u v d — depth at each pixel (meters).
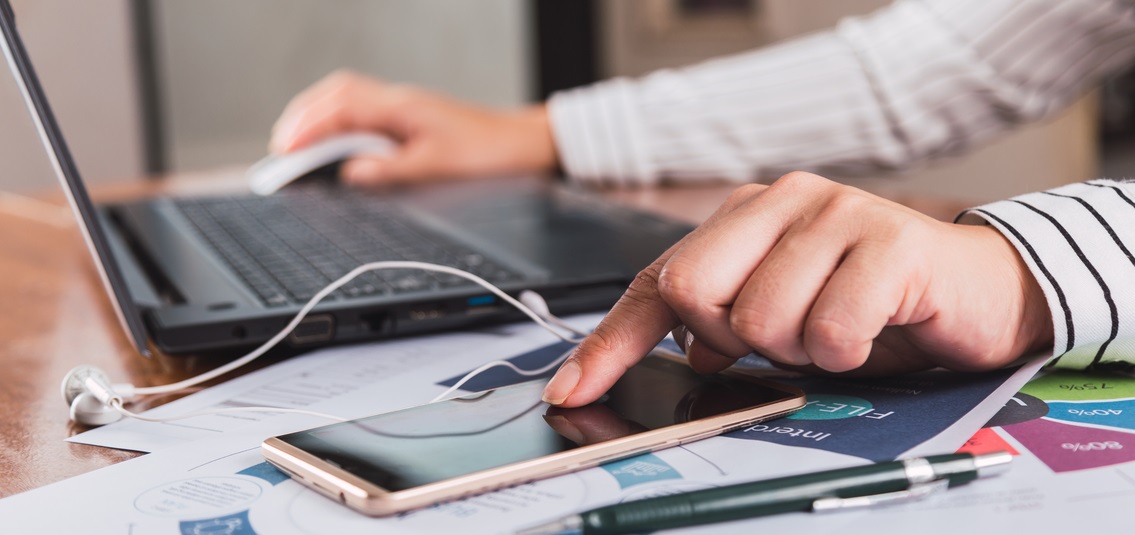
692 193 0.94
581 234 0.68
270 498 0.32
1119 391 0.39
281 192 0.97
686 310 0.36
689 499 0.29
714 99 1.02
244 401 0.43
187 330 0.48
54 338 0.55
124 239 0.76
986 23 0.95
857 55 1.01
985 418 0.35
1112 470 0.31
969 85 0.95
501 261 0.60
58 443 0.38
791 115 1.00
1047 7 0.91
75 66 2.08
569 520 0.28
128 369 0.49
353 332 0.51
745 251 0.36
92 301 0.64
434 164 1.04
